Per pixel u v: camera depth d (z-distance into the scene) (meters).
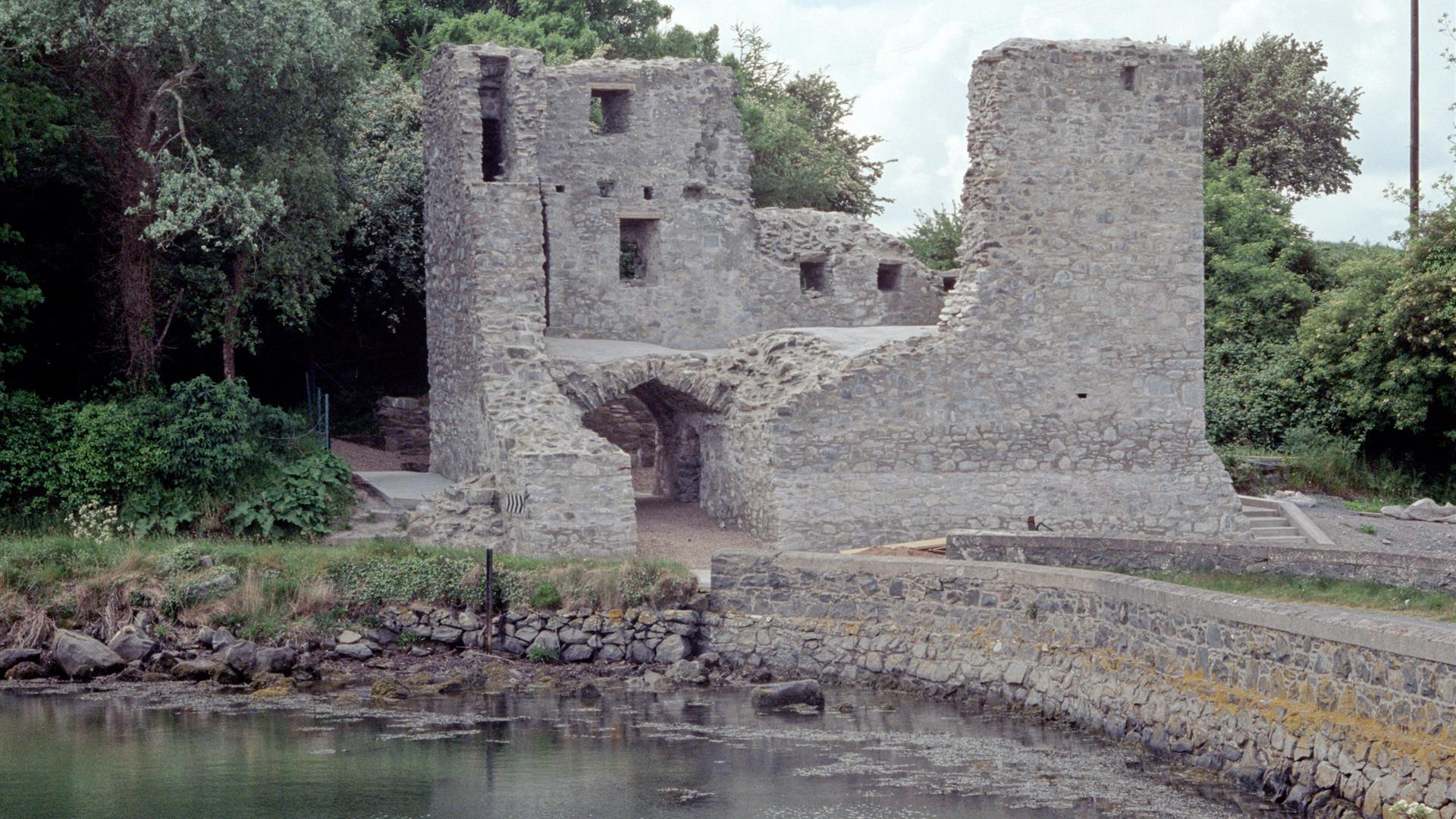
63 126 27.98
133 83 28.12
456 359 29.70
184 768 16.55
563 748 17.55
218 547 23.28
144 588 22.23
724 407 29.08
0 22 25.72
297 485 26.58
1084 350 28.53
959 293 28.38
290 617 22.16
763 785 15.95
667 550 26.55
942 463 27.59
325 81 30.44
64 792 15.60
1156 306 28.94
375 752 17.31
